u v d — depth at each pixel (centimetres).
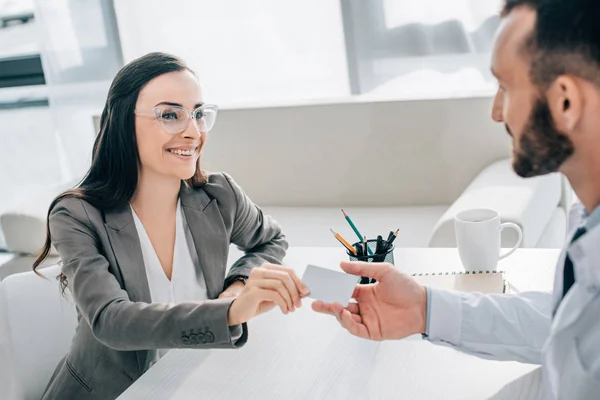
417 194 265
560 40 70
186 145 131
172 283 139
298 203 279
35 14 329
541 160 78
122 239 131
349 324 102
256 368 106
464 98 251
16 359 132
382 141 262
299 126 271
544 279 126
